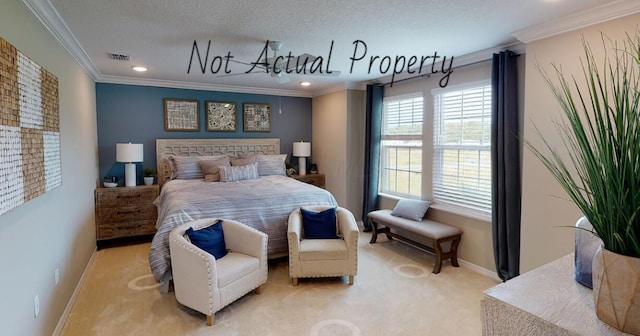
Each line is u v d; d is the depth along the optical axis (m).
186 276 2.76
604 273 0.85
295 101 6.56
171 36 3.11
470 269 3.86
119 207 4.68
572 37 2.62
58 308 2.62
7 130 1.71
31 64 2.08
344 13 2.56
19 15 2.00
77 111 3.54
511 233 3.34
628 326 0.81
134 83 5.23
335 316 2.82
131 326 2.67
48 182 2.36
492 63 3.46
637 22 2.29
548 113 2.79
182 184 4.70
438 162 4.34
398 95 4.95
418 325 2.69
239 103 6.11
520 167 3.34
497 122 3.43
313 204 4.07
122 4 2.40
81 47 3.39
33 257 2.12
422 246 4.23
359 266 3.94
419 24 2.78
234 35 3.07
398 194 5.08
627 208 0.76
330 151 6.08
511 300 0.97
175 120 5.59
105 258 4.25
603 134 0.78
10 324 1.79
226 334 2.56
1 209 1.63
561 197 2.73
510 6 2.41
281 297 3.15
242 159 5.66
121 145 4.78
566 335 0.84
